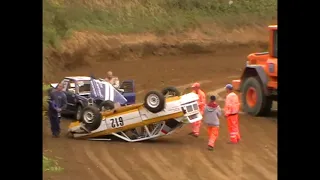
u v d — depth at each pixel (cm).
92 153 1847
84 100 2309
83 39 4244
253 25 5591
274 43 2431
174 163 1758
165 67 4347
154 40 4800
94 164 1714
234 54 5084
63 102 2122
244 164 1761
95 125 2023
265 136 2134
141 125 1983
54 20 4200
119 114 2011
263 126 2308
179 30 5081
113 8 4909
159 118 1952
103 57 4309
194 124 2148
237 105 2025
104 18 4709
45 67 3681
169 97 1991
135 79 3853
